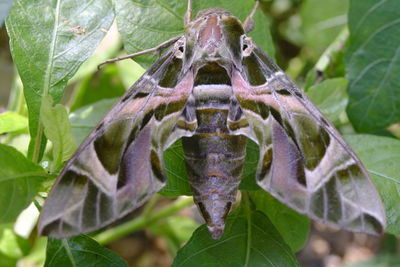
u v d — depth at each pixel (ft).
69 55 1.17
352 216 1.10
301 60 1.51
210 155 1.14
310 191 1.12
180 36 1.18
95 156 1.10
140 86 1.15
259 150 1.17
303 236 1.26
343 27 1.44
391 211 1.17
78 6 1.17
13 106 1.36
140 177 1.11
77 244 1.16
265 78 1.16
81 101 1.46
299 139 1.14
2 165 1.10
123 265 1.16
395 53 1.29
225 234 1.17
